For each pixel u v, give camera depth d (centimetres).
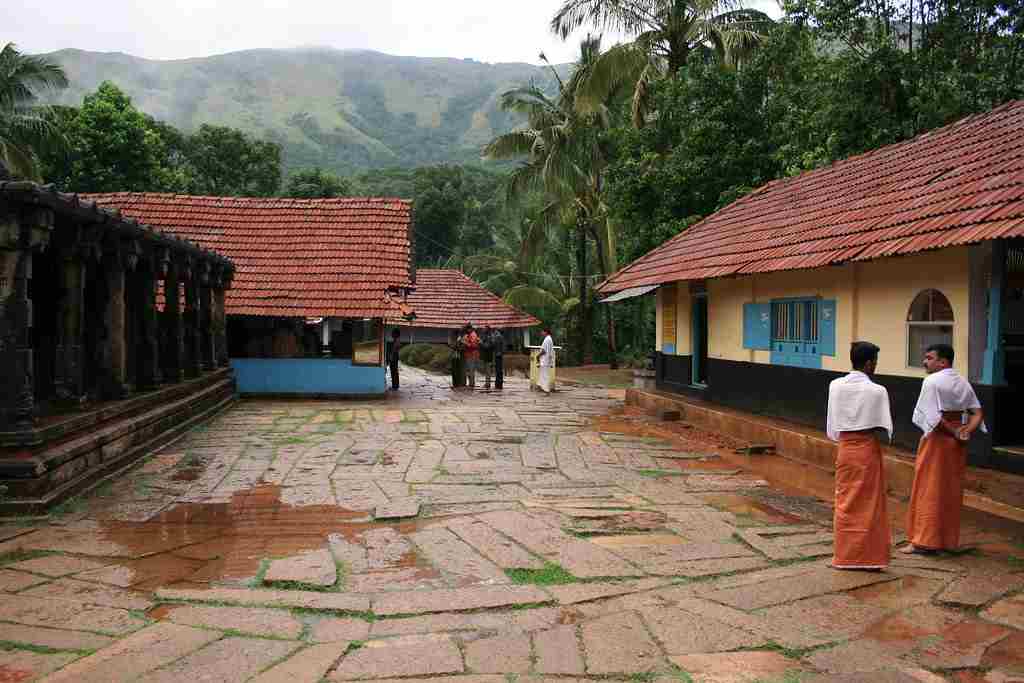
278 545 586
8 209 651
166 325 1219
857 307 930
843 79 1533
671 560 550
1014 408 700
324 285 1755
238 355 1756
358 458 954
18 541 582
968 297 727
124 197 1988
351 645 401
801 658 384
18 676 359
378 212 2002
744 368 1234
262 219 1967
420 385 2117
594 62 2133
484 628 426
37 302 931
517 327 3212
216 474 849
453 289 3344
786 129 1772
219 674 364
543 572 523
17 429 666
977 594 471
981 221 670
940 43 1529
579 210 2681
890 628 422
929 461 560
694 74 1948
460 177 4791
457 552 568
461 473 868
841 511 530
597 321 3172
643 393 1540
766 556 557
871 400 524
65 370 809
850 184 1132
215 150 3634
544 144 2514
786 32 1777
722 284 1320
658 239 1984
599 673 367
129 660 379
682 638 409
